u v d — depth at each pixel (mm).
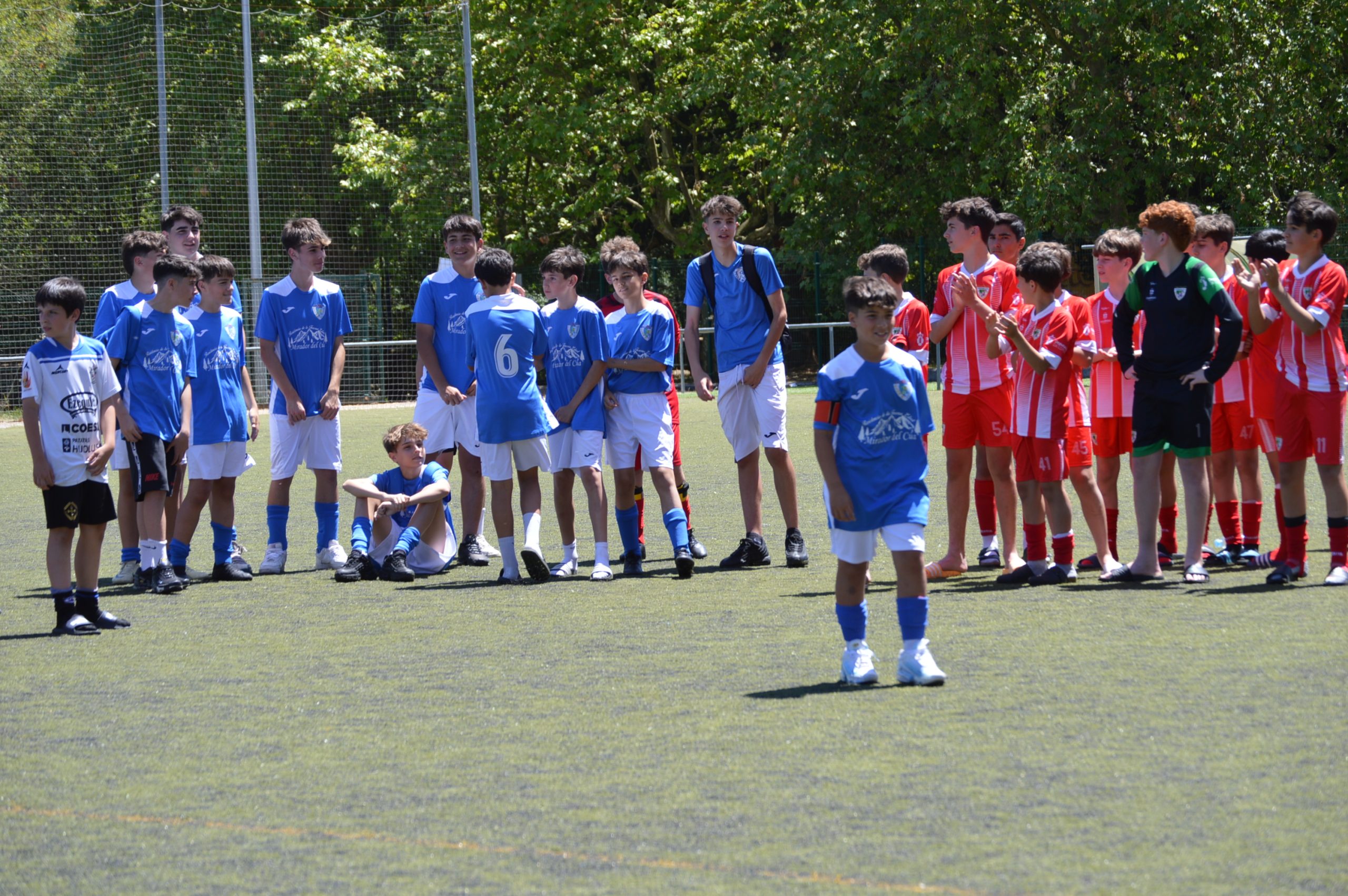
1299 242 8977
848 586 6680
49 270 30703
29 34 30578
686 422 24562
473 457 11648
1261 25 32750
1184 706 5957
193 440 10758
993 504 10453
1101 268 10250
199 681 7172
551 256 10484
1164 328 9078
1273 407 9305
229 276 11031
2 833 4871
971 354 9766
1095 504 9492
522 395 10234
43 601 9961
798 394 32156
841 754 5461
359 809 5023
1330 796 4773
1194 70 32594
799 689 6562
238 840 4738
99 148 30953
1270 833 4457
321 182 32438
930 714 5996
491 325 10211
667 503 10258
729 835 4602
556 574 10578
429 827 4805
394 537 10883
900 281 10016
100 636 8508
